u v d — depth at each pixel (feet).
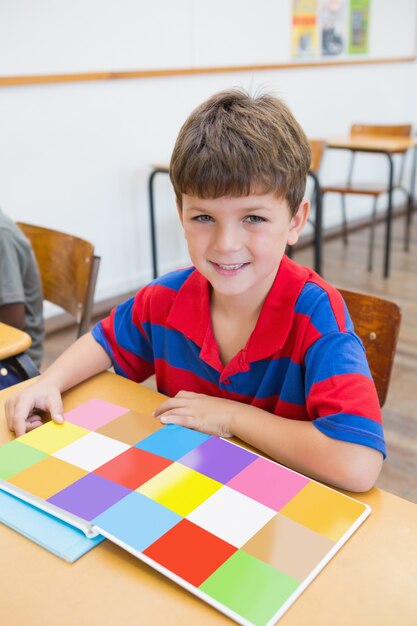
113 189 10.57
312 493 2.25
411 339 9.32
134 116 10.55
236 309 2.99
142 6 10.07
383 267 12.59
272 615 1.76
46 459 2.46
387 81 15.74
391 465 6.36
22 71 8.81
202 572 1.89
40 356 5.57
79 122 9.79
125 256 11.10
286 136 2.67
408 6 15.57
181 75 11.04
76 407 2.93
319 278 3.08
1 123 8.84
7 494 2.29
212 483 2.29
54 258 5.43
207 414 2.75
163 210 11.53
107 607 1.83
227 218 2.56
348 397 2.55
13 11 8.50
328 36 13.69
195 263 2.75
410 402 7.54
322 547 2.01
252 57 12.17
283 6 12.50
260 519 2.11
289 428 2.59
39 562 2.00
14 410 2.89
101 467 2.39
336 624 1.76
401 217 16.40
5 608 1.84
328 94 14.20
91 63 9.62
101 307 10.54
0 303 4.98
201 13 11.00
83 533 2.09
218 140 2.52
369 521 2.17
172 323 3.20
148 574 1.94
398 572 1.94
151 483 2.29
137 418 2.76
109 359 3.47
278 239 2.68
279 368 2.98
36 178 9.45
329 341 2.77
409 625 1.76
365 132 13.32
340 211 15.34
